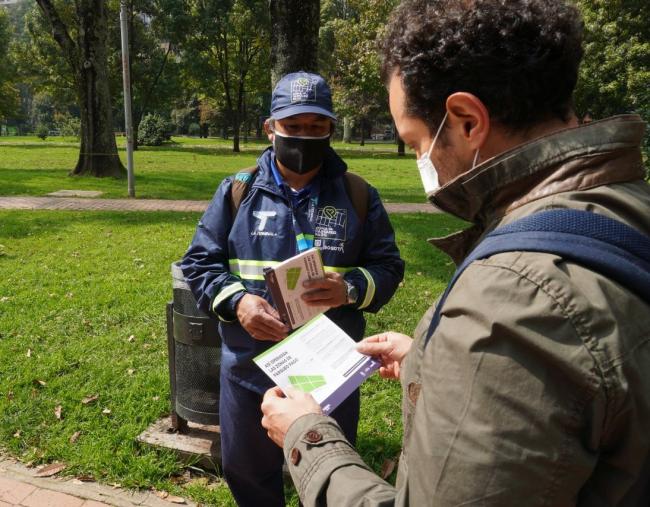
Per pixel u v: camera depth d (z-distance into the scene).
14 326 5.13
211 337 2.94
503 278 0.85
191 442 3.24
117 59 37.66
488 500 0.80
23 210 11.30
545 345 0.79
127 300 5.89
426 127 1.07
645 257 0.86
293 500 2.90
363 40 28.69
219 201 2.28
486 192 1.00
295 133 2.13
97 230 9.41
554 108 0.98
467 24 0.96
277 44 6.31
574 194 0.91
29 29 38.84
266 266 2.16
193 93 54.94
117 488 2.99
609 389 0.78
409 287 6.36
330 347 1.71
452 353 0.87
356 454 1.12
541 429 0.79
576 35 0.97
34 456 3.21
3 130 87.12
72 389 3.96
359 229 2.25
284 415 1.23
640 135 0.95
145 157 30.31
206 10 34.94
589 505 0.86
